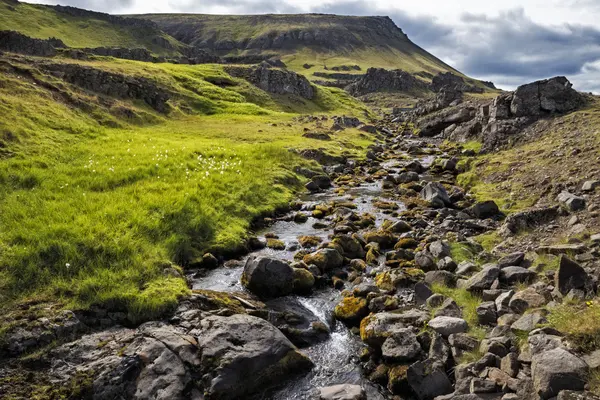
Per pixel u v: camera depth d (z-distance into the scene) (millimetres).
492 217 19625
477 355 8836
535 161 25953
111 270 12281
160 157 25219
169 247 14805
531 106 36219
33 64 43312
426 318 10578
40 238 13180
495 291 11094
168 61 114000
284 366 9602
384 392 9047
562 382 6730
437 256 14875
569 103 35281
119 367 8727
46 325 9742
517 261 12820
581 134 27625
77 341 9609
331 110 93375
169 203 17656
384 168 35781
